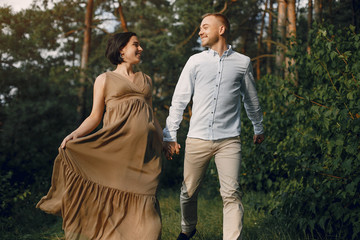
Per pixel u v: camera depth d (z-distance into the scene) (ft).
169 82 46.96
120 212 8.71
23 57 26.86
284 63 15.78
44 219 16.97
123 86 9.19
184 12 44.21
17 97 22.12
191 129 10.18
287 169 11.80
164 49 45.09
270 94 18.11
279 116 15.97
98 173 8.80
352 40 11.39
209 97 9.86
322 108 10.36
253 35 57.26
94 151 8.80
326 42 11.42
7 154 20.10
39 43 36.45
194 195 10.57
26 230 15.65
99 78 9.33
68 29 48.98
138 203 8.80
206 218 15.39
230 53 9.97
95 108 9.29
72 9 46.83
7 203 16.99
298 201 10.93
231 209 9.51
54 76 31.07
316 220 10.59
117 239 8.46
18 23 30.94
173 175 28.96
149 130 9.11
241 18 51.42
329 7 19.76
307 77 13.62
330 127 10.34
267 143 13.43
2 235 14.58
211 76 9.85
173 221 14.85
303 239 11.06
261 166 16.42
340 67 11.21
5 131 20.26
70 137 8.89
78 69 37.22
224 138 9.84
